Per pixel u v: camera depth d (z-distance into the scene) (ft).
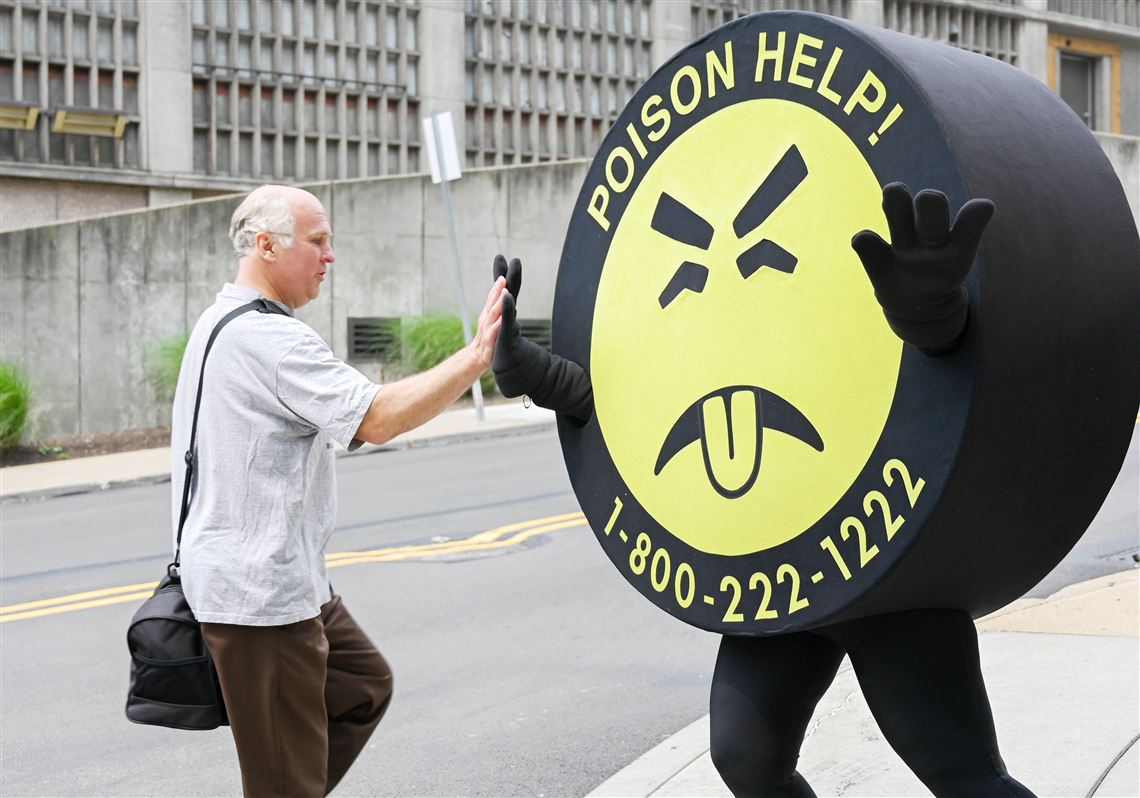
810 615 6.43
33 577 26.30
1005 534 6.22
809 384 6.42
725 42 6.91
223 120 72.13
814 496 6.40
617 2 84.33
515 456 41.78
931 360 5.85
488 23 80.33
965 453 5.74
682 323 7.13
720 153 6.96
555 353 8.09
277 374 9.23
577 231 7.95
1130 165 75.46
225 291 9.93
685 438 7.10
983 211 5.17
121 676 18.85
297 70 72.95
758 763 7.42
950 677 6.65
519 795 13.56
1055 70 111.45
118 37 68.03
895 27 93.50
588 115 83.10
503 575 24.25
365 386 9.14
